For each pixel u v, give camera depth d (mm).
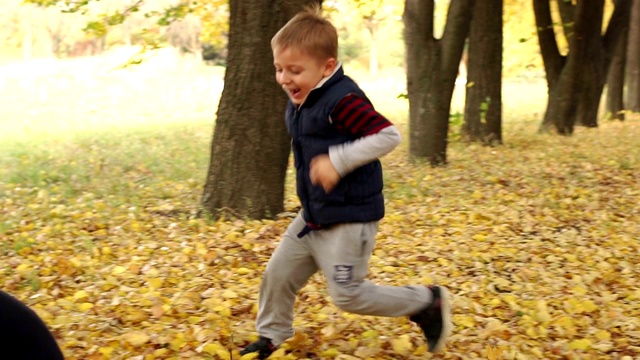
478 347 4570
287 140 7887
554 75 17609
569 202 9414
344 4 16609
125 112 25156
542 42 17594
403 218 8375
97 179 10336
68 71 33656
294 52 3588
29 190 9531
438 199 9523
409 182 10586
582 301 5594
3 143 14969
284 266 4027
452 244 7242
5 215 7977
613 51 19281
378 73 56156
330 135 3631
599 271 6551
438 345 4125
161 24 12688
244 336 4500
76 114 23812
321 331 4652
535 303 5562
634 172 11789
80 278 5863
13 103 25609
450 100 12477
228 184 7785
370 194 3764
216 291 5461
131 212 8133
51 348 2570
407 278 6156
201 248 6680
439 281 6070
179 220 7852
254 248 6773
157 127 19781
